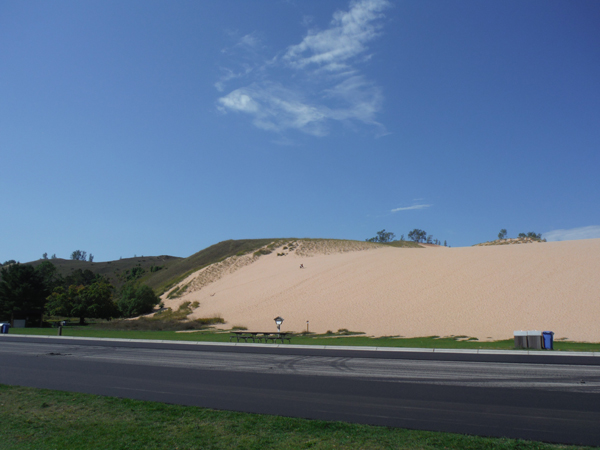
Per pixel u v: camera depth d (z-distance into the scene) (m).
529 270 35.09
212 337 27.17
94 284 49.19
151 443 5.69
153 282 68.38
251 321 36.78
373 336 27.12
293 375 11.06
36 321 43.50
